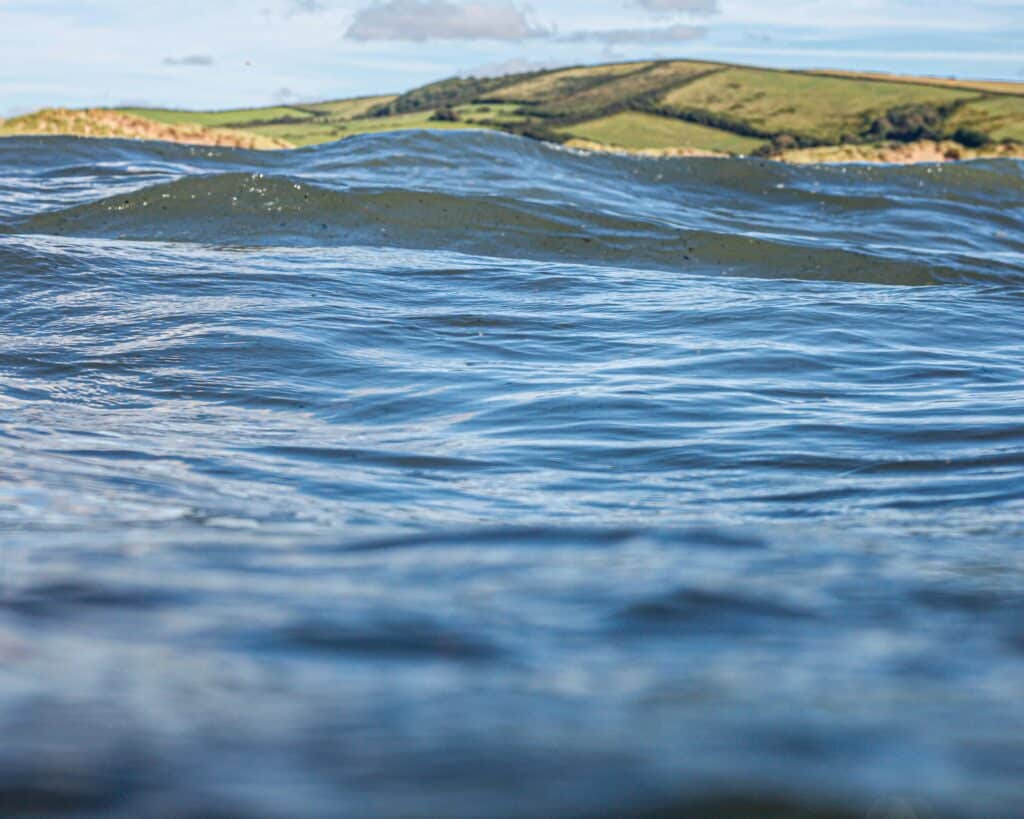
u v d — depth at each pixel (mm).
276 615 1999
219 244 11875
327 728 1288
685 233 13000
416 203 13500
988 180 18453
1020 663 1799
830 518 3709
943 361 7238
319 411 5848
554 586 2311
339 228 12695
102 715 1308
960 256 12797
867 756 1198
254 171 15711
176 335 7508
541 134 78562
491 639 1891
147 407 5895
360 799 1038
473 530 2996
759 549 2742
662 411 5727
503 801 1038
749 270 12008
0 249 9898
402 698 1467
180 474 4262
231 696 1439
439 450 4961
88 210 12930
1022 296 9852
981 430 5242
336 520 3496
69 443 4785
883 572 2486
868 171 18375
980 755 1220
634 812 1014
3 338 7469
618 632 1974
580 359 7195
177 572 2359
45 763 1115
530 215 13352
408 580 2354
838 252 12492
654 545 2787
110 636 1809
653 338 7848
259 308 8445
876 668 1755
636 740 1254
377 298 9102
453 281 9992
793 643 1924
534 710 1409
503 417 5637
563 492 4254
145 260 10266
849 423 5445
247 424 5516
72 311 8297
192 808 1001
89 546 2654
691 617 2084
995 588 2338
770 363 7055
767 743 1245
